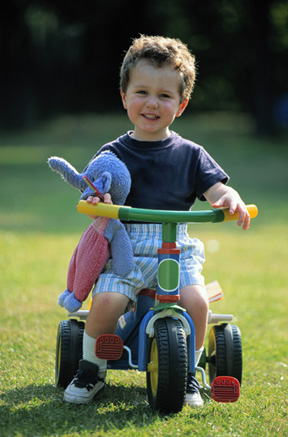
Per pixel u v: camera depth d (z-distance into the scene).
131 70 3.61
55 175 18.58
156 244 3.52
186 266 3.55
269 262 8.17
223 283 7.04
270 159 22.70
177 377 3.19
